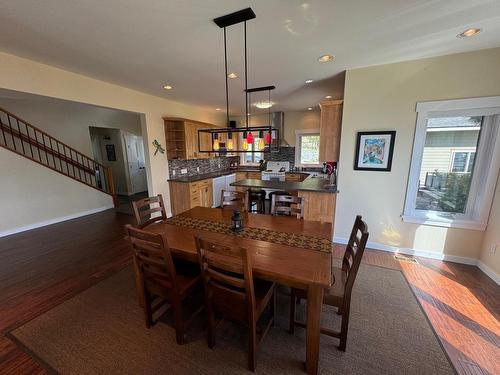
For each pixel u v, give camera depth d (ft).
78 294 7.66
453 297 7.40
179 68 9.26
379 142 9.88
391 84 9.34
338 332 5.53
